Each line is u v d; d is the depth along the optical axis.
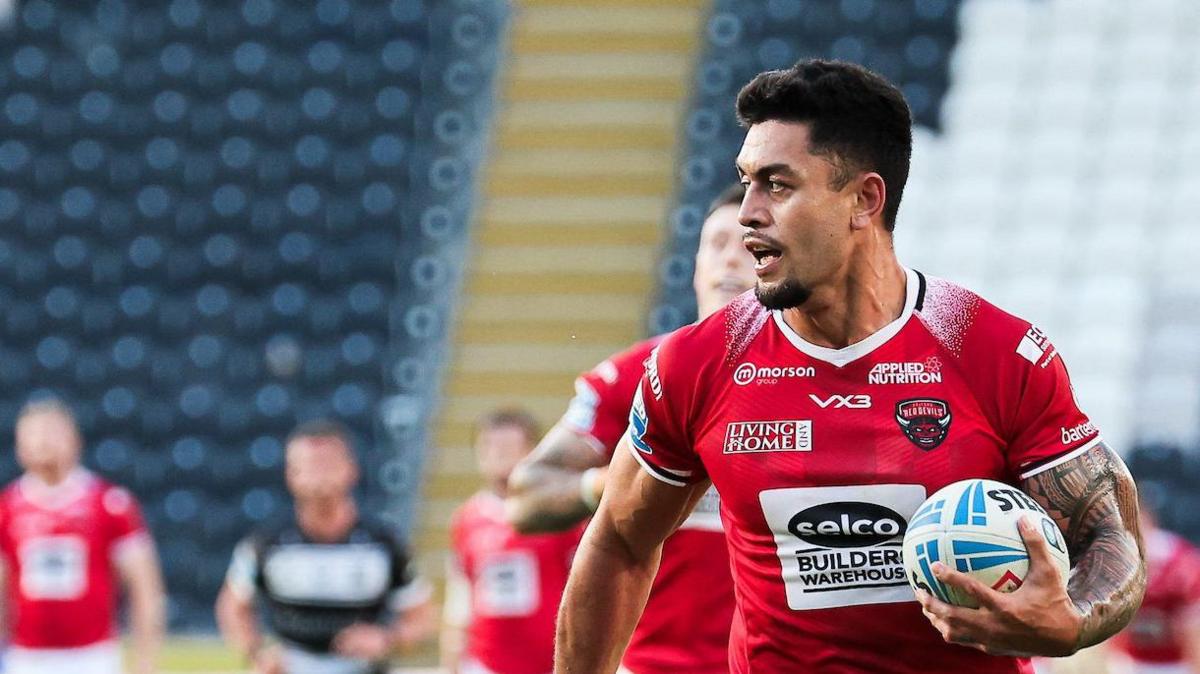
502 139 59.94
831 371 12.01
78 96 64.00
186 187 61.34
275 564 34.00
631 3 62.94
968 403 11.80
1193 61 61.09
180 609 52.81
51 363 57.84
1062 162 59.41
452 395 54.53
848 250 11.82
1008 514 11.12
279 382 56.41
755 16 61.81
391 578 34.28
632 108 60.25
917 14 62.03
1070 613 10.90
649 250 56.94
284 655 34.25
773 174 11.70
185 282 59.28
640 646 18.33
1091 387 53.81
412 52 63.44
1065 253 57.25
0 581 38.66
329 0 65.00
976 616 10.90
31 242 60.81
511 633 34.94
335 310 57.53
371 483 53.00
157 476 55.06
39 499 38.41
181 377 56.91
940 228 58.59
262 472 54.66
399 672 46.31
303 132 61.97
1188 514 51.09
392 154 60.91
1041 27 62.12
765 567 12.38
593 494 17.69
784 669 12.44
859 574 11.95
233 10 65.31
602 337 55.12
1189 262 56.28
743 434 12.19
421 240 58.88
